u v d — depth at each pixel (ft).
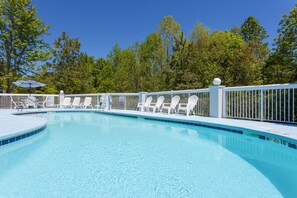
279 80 40.22
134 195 7.90
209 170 10.49
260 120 22.44
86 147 15.34
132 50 91.86
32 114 39.37
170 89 59.62
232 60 53.21
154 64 85.81
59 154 13.56
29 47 67.62
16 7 63.36
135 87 72.74
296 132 15.64
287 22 40.86
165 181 9.18
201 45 81.25
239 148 14.97
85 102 48.83
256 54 65.57
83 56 84.02
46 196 7.87
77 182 9.14
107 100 45.70
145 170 10.54
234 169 10.61
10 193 8.15
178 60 59.88
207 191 8.17
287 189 8.29
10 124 20.98
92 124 27.81
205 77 54.65
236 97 25.59
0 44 64.23
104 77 87.97
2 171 10.59
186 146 15.56
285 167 10.90
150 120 31.12
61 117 36.58
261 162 11.76
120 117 36.42
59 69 76.84
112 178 9.57
